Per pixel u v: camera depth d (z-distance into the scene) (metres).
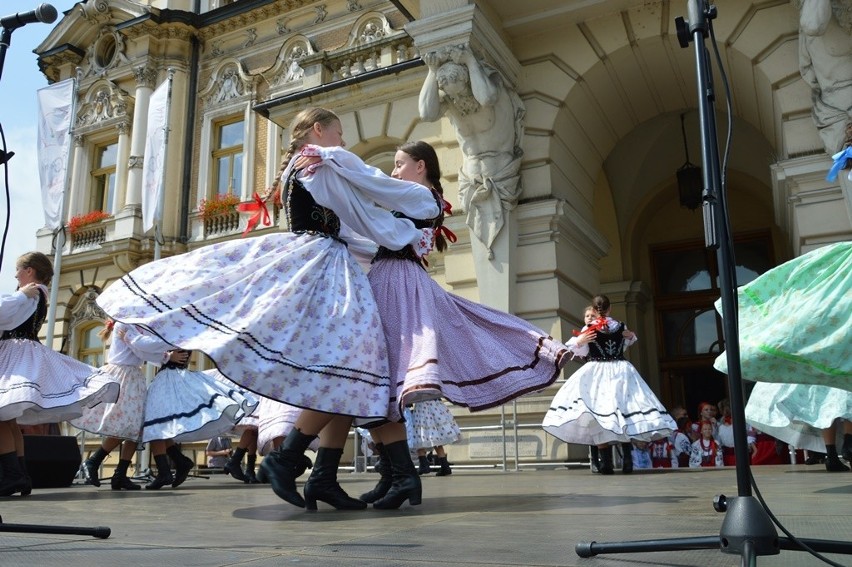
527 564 1.55
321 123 3.21
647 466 9.68
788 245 12.86
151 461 11.79
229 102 16.80
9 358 4.46
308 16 16.31
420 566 1.53
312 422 2.95
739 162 13.12
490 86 8.34
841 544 1.47
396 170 3.38
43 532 2.04
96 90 18.45
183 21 17.39
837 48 7.24
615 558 1.63
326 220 3.01
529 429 8.41
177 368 6.00
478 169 8.91
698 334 13.92
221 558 1.65
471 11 8.23
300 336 2.71
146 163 15.01
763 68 8.11
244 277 2.79
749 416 5.37
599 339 6.52
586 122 9.82
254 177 16.06
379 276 3.07
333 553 1.72
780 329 2.51
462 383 3.06
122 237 16.67
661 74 9.50
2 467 4.45
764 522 1.44
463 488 4.47
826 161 7.44
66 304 17.45
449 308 3.10
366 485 5.28
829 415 4.96
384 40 12.57
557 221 8.79
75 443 6.41
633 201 13.68
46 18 2.63
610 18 8.98
